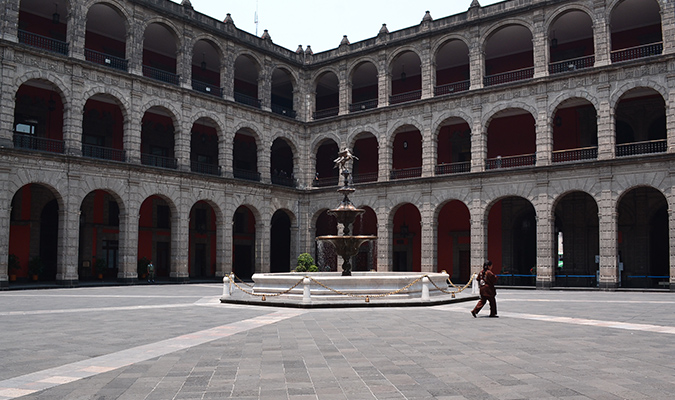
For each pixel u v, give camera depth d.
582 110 35.84
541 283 32.09
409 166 43.75
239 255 47.09
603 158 31.05
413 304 19.16
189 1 36.81
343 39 42.34
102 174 31.80
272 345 10.95
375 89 47.84
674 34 29.56
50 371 8.59
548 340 11.53
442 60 42.06
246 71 45.16
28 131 33.75
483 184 35.00
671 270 28.72
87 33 37.06
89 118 36.44
